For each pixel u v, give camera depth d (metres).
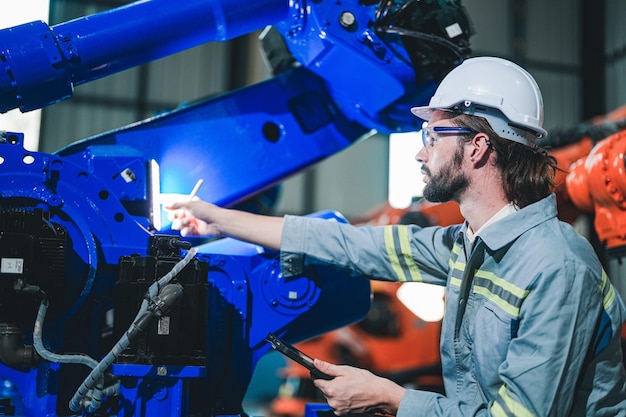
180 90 11.38
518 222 1.76
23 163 1.86
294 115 2.35
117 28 1.98
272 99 2.34
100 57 1.98
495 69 1.89
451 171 1.86
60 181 1.88
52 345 1.82
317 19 2.10
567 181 2.54
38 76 1.90
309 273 2.15
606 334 1.74
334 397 1.77
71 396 1.84
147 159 2.15
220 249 2.18
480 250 1.79
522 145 1.87
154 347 1.67
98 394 1.70
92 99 11.05
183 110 2.26
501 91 1.85
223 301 2.06
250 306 2.10
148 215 2.02
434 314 5.91
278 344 1.82
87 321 1.90
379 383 1.76
